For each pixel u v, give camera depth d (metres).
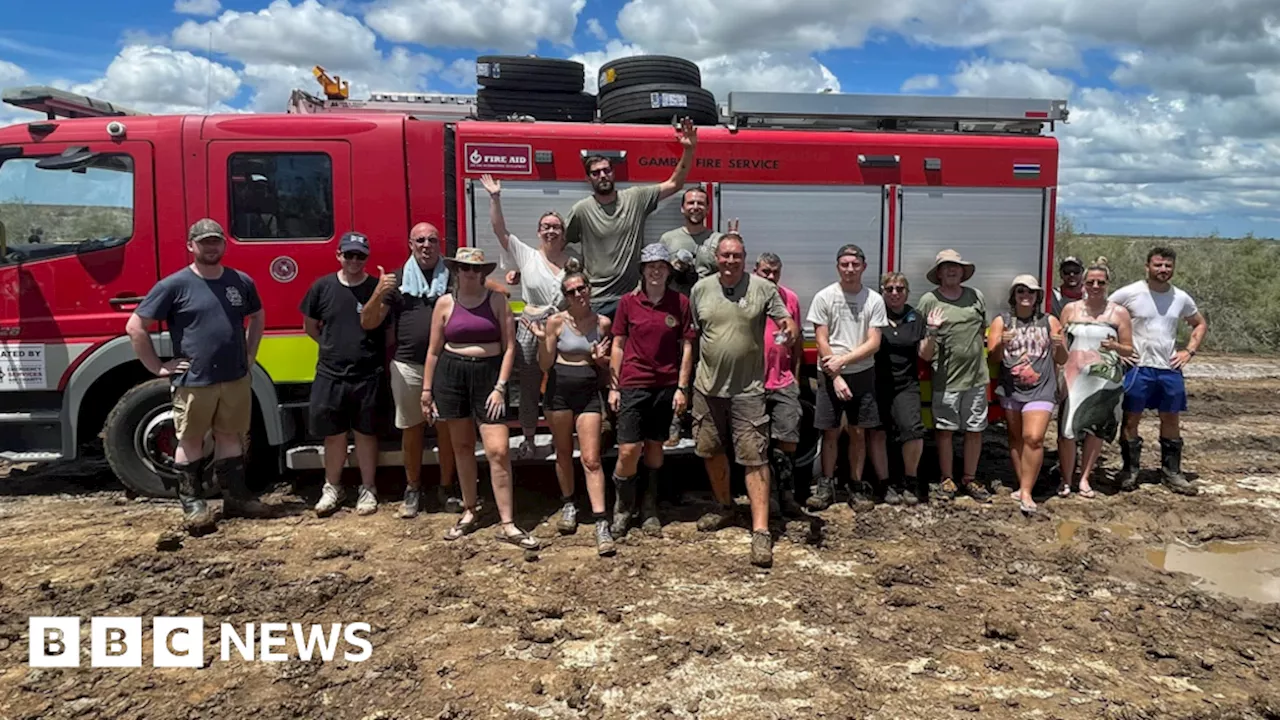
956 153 6.67
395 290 5.82
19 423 6.02
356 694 3.67
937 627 4.36
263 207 6.04
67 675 3.82
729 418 5.47
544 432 6.36
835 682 3.78
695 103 6.60
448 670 3.86
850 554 5.40
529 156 6.15
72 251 5.97
